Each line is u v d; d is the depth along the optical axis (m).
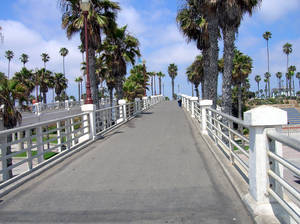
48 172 6.41
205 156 7.34
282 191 3.60
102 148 9.07
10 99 16.39
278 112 3.52
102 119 12.80
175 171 6.05
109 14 19.08
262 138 3.66
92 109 10.68
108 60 24.61
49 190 5.18
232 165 5.96
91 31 17.66
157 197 4.59
